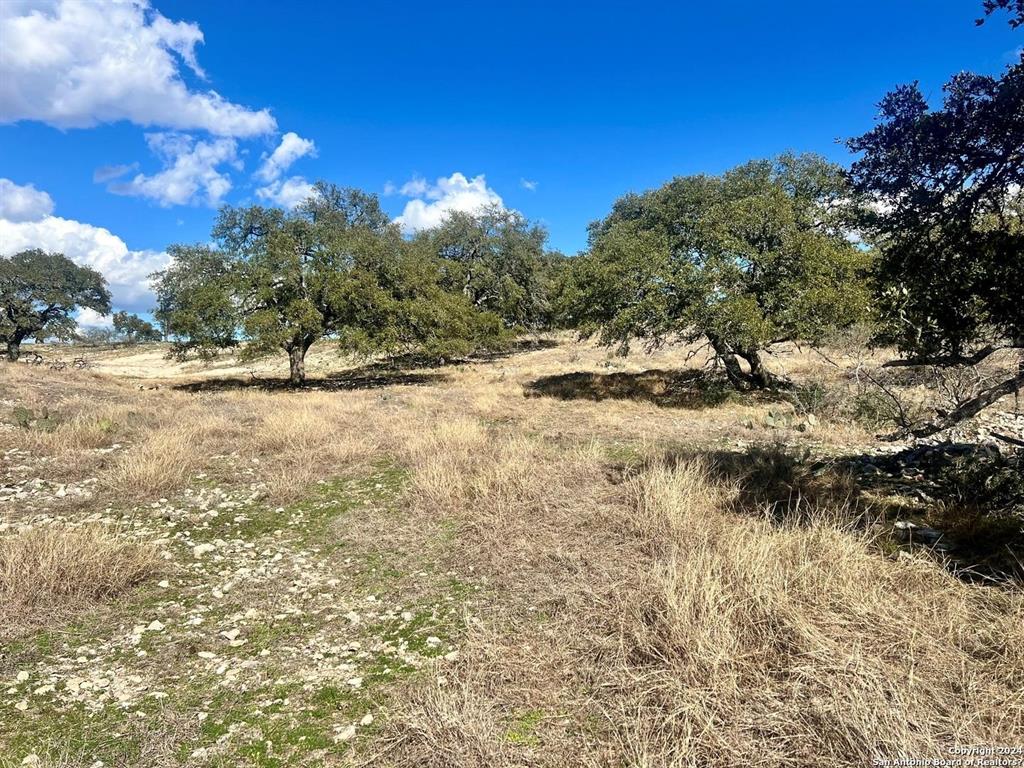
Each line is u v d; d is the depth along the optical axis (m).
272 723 3.04
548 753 2.74
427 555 5.29
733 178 18.36
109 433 10.34
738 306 13.15
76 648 3.79
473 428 10.11
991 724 2.64
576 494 6.60
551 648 3.61
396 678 3.43
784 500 6.21
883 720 2.60
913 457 7.68
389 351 23.30
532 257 39.62
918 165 3.77
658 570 4.11
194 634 3.98
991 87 3.37
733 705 2.83
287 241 22.67
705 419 12.57
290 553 5.48
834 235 15.20
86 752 2.81
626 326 15.39
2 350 43.47
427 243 38.69
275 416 11.66
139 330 69.94
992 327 4.70
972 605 3.64
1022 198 3.96
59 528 5.83
